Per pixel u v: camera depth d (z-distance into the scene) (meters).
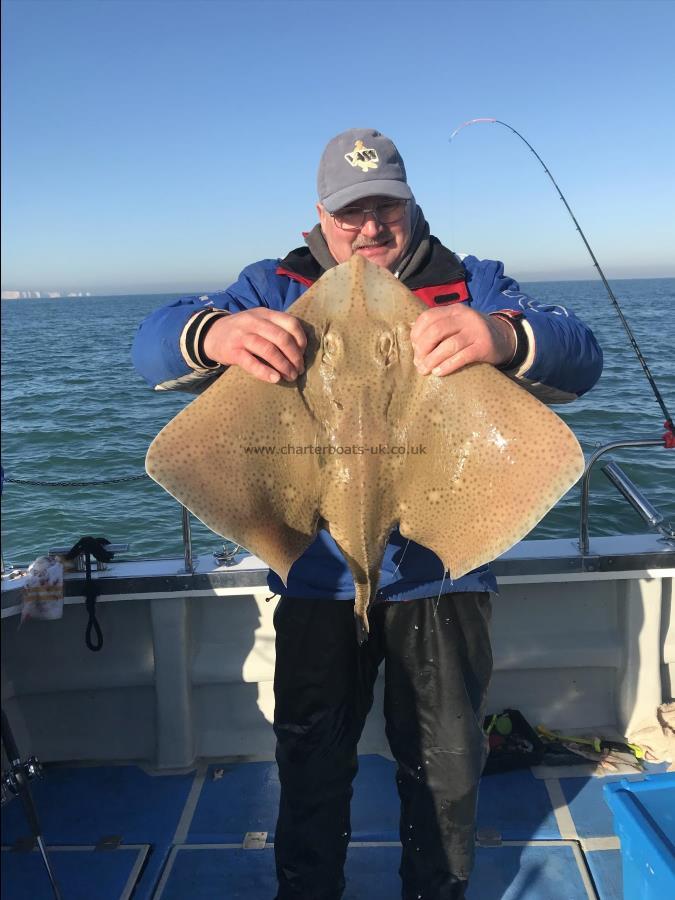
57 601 3.08
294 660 2.23
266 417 1.90
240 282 2.37
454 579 2.01
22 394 19.14
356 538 1.99
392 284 1.92
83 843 2.85
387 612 2.21
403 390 1.93
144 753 3.37
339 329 1.92
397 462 1.96
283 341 1.80
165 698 3.25
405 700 2.21
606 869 2.63
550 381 2.03
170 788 3.17
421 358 1.85
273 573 2.31
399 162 2.22
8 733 2.16
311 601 2.21
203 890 2.62
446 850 2.21
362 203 2.12
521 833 2.82
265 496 1.92
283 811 2.29
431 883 2.23
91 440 13.22
